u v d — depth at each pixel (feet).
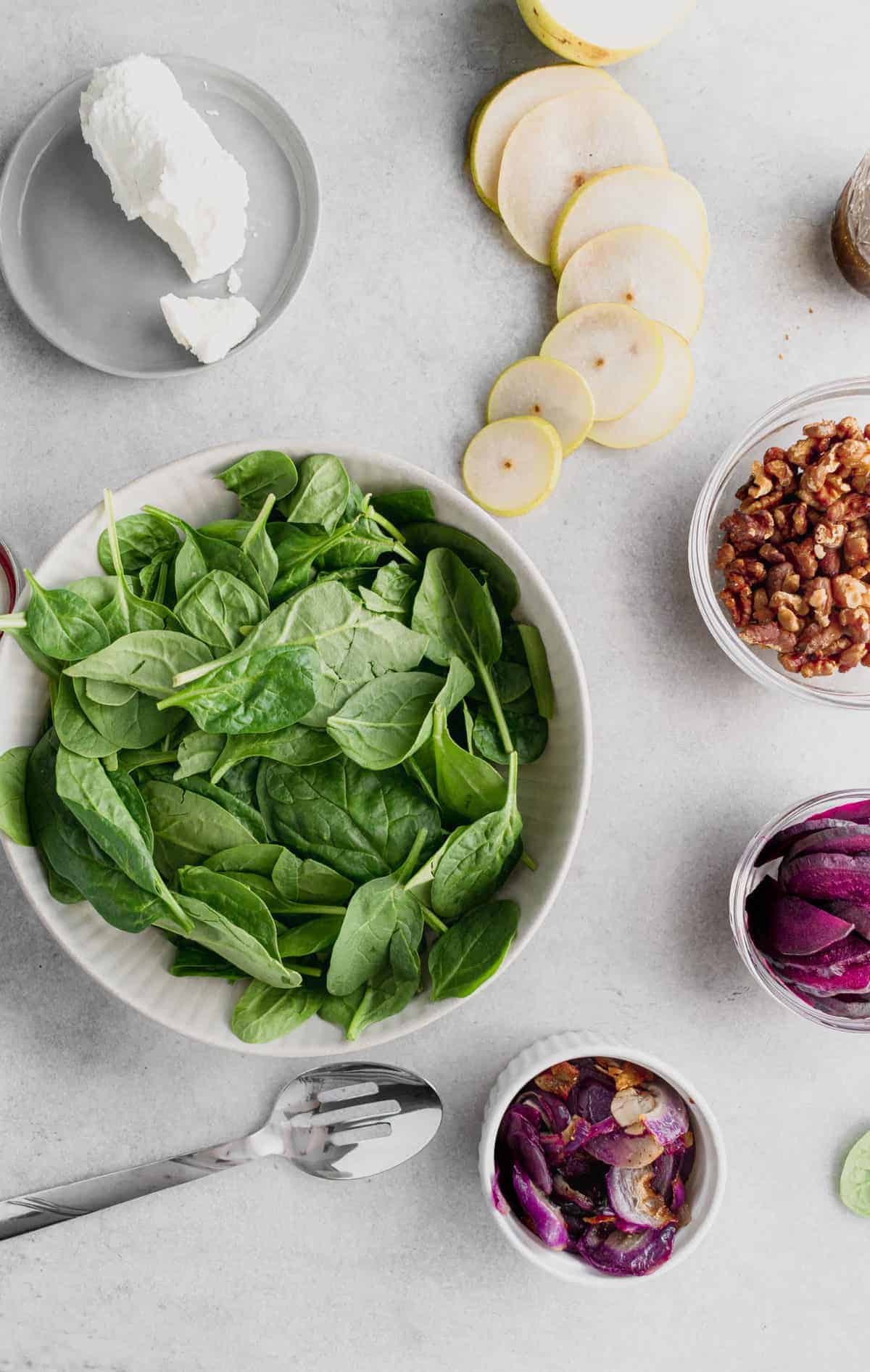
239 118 3.20
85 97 3.07
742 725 3.36
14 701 2.69
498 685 2.92
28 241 3.18
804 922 3.10
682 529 3.34
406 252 3.29
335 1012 2.85
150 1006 2.79
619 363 3.19
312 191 3.18
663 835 3.35
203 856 2.74
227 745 2.69
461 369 3.29
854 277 3.32
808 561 3.18
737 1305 3.45
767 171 3.38
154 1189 3.16
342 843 2.78
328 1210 3.34
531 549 3.33
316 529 2.80
